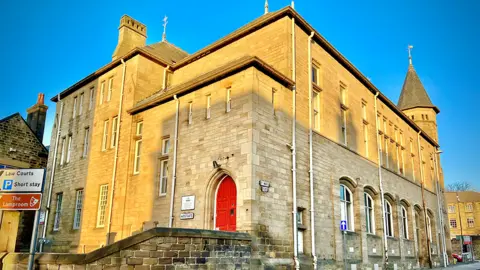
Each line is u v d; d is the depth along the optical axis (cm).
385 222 2433
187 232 1091
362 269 1948
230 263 1217
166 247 1040
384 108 2731
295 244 1512
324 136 1886
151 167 1889
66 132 2628
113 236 1934
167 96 1881
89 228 2111
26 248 2494
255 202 1398
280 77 1645
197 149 1678
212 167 1581
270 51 1816
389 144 2723
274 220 1461
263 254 1371
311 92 1834
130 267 980
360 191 2111
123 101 2197
